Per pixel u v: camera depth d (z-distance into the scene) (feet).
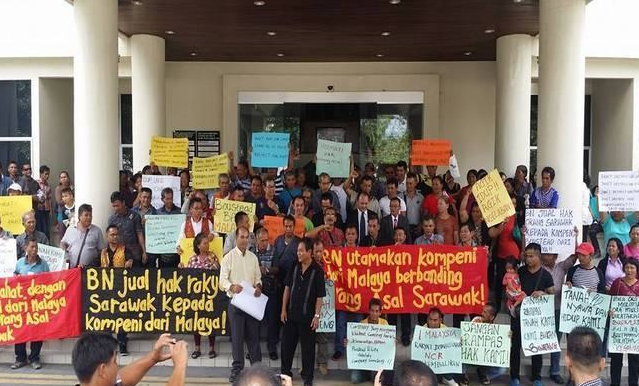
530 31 45.98
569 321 25.52
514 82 47.06
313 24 43.32
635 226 27.99
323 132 58.44
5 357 28.48
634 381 25.44
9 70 53.72
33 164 54.39
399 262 27.14
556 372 26.22
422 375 9.53
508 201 26.63
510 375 26.25
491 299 34.01
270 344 28.27
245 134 58.23
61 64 53.57
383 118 57.77
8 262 28.14
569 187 32.12
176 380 11.16
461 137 57.72
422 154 39.01
